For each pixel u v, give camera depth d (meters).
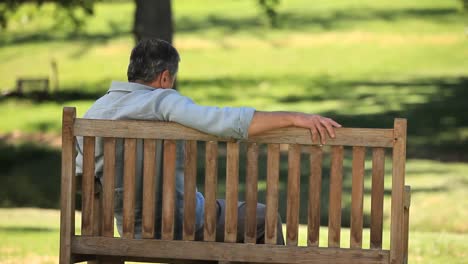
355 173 12.28
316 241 12.43
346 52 115.56
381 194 12.22
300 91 97.69
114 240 12.73
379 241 12.28
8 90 96.12
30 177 64.56
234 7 140.12
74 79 105.31
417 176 56.38
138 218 13.46
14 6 61.75
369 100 90.75
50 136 79.56
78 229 29.23
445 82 98.69
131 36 124.94
